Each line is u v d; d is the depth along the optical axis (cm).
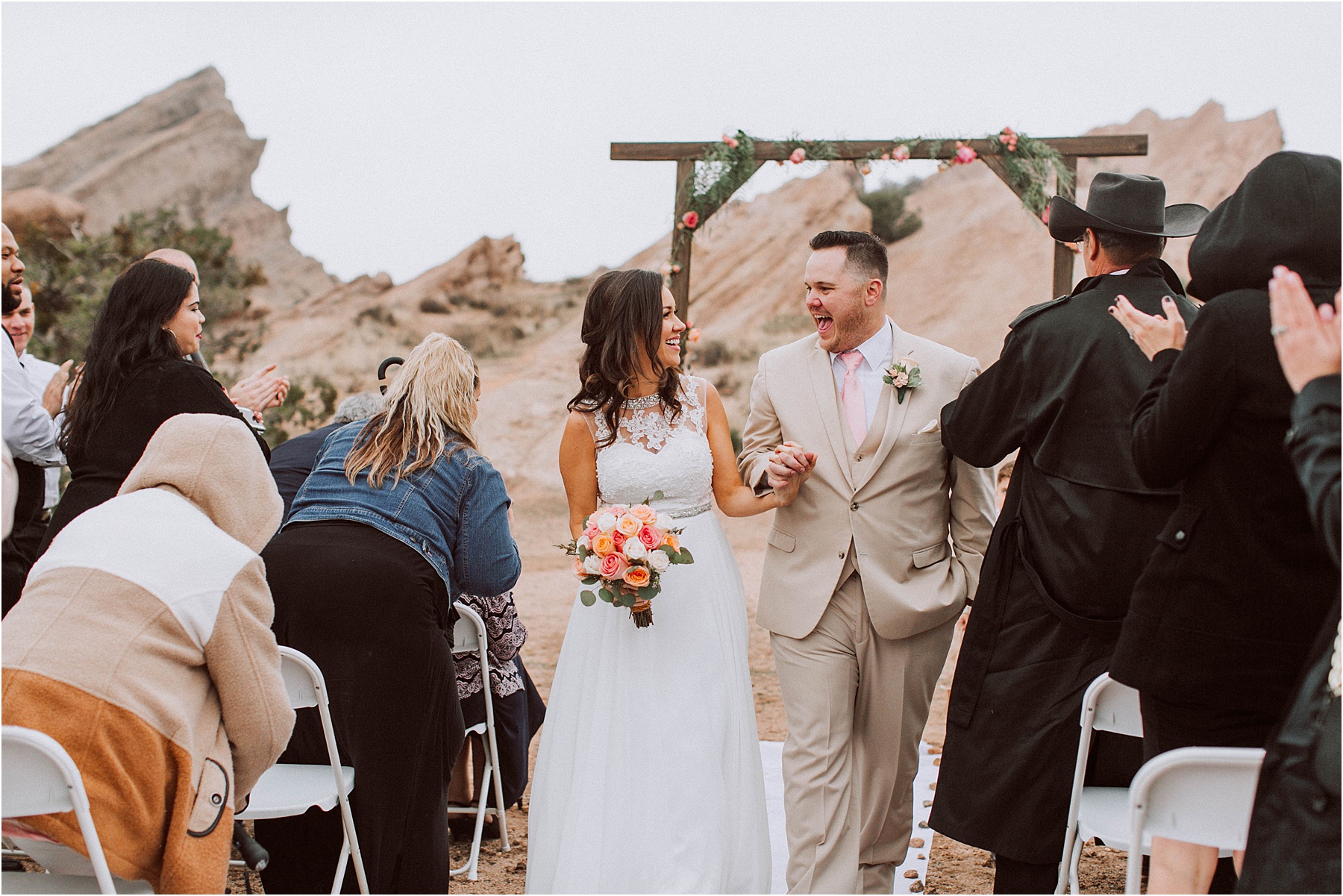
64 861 236
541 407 2325
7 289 448
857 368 348
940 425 333
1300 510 213
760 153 550
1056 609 292
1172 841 230
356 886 321
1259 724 223
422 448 327
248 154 3356
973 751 306
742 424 2233
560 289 3006
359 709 305
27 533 382
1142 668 229
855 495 335
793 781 335
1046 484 296
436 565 320
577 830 300
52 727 212
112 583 225
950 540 381
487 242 3041
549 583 1270
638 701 308
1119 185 302
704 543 321
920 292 2658
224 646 232
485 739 411
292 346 2786
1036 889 298
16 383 384
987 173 2908
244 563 236
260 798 289
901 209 2830
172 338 341
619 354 314
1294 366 181
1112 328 290
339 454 336
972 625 312
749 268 2800
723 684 312
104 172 3130
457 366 340
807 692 337
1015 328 308
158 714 220
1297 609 216
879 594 329
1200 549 222
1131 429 258
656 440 319
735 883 303
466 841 425
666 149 561
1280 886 173
